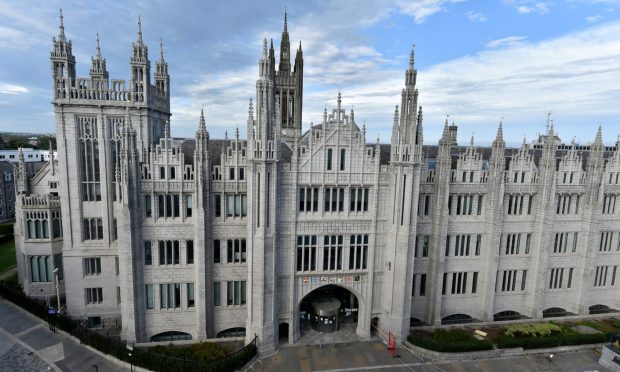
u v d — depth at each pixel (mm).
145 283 45594
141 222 44344
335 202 46250
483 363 44344
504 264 54219
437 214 50375
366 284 48062
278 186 43031
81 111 47312
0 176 111250
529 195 53688
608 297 59438
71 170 48125
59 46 45594
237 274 47312
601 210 55188
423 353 45031
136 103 48188
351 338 48312
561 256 56062
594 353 47562
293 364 42312
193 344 44438
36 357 41938
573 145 54562
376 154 45500
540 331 49094
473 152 51750
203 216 43906
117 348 41125
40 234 52750
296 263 45750
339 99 44125
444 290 53375
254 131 40875
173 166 44438
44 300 54031
